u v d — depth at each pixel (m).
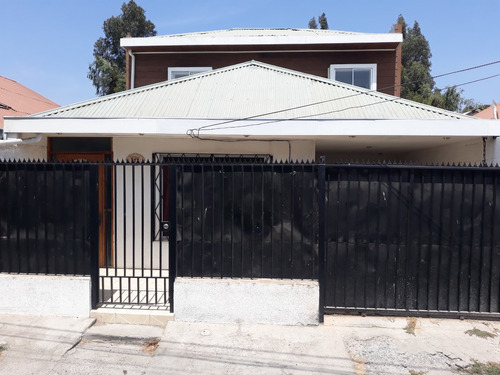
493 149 5.75
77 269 4.59
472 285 4.43
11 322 4.38
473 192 4.38
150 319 4.46
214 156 6.77
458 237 4.41
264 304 4.37
